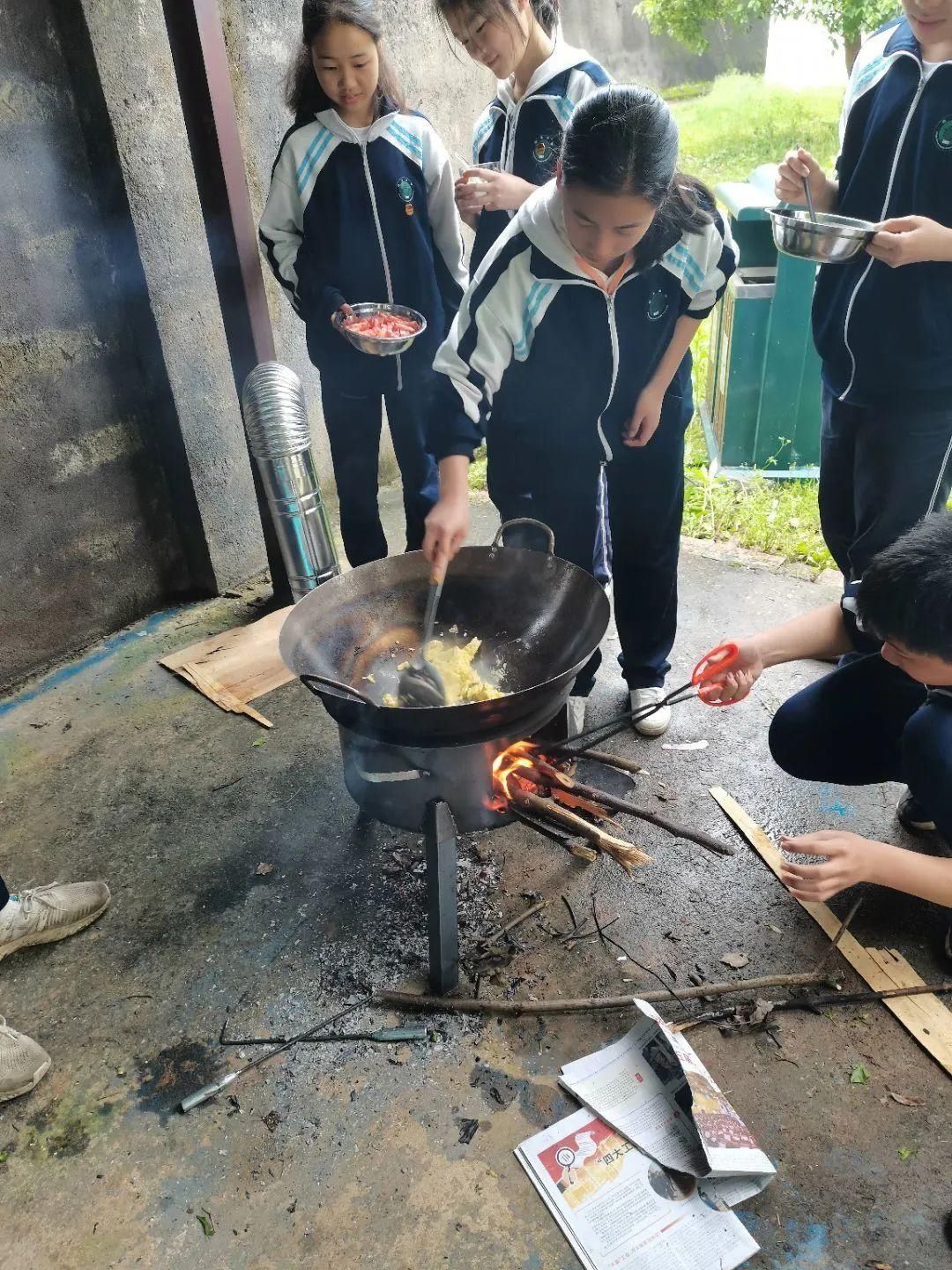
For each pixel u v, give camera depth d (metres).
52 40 2.68
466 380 2.05
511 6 2.17
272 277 3.61
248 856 2.42
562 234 1.91
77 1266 1.61
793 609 3.29
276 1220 1.66
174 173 3.02
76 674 3.19
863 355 2.31
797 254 2.18
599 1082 1.82
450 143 4.39
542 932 2.17
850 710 2.23
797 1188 1.67
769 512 3.80
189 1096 1.86
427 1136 1.77
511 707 1.73
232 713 2.95
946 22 1.98
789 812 2.47
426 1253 1.60
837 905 2.21
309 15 2.43
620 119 1.58
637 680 2.84
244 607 3.56
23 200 2.74
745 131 8.21
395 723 1.73
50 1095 1.89
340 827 2.50
